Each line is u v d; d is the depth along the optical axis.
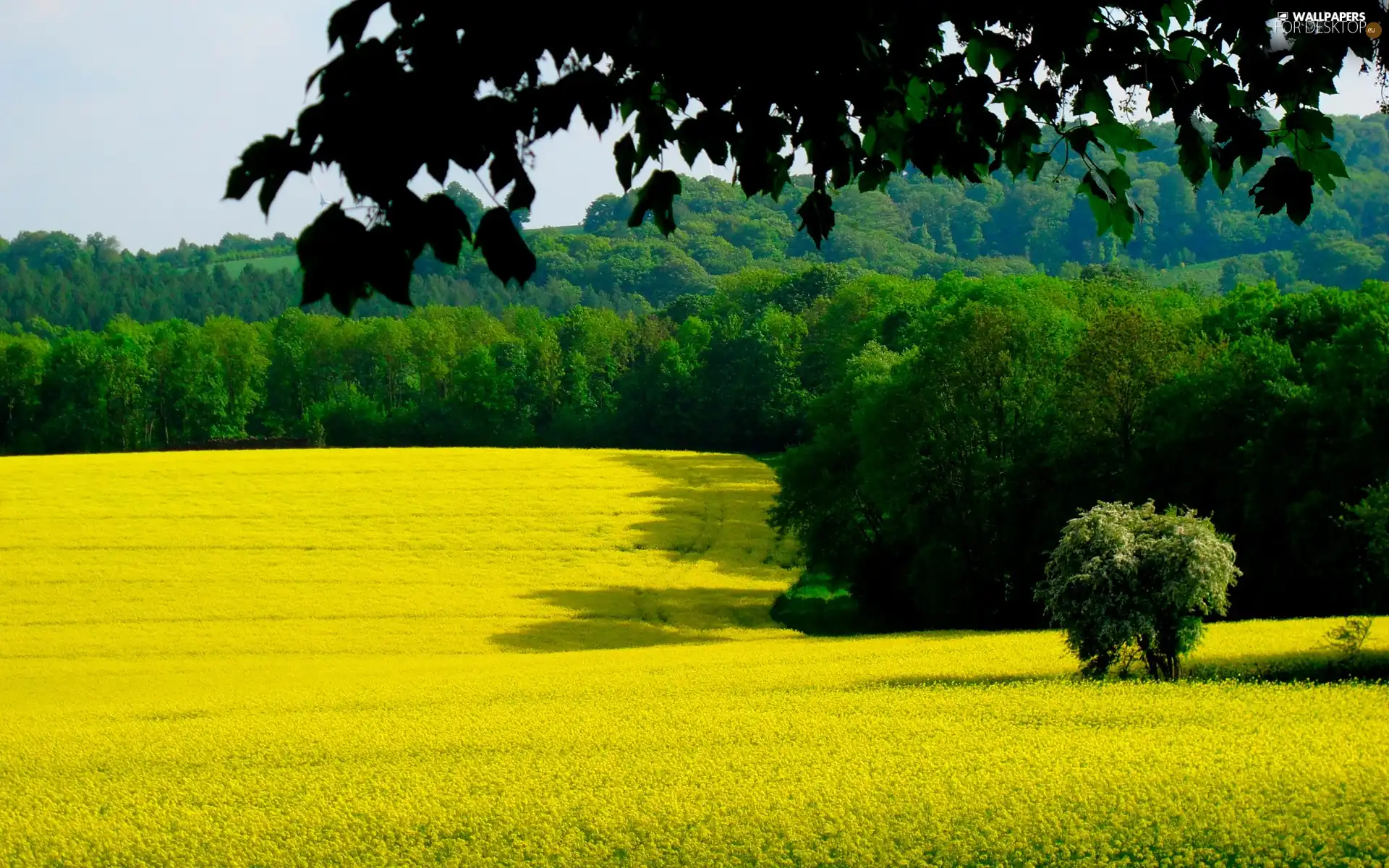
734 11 3.96
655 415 108.44
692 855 14.66
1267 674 25.83
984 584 49.41
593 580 53.19
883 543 53.53
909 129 5.55
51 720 29.92
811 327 117.56
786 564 58.84
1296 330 52.91
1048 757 17.34
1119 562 24.62
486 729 24.02
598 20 3.64
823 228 5.37
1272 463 41.44
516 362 114.19
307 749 23.22
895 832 14.53
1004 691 24.39
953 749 18.78
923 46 4.73
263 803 18.66
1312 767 15.38
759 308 130.38
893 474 50.53
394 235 3.34
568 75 3.74
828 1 4.09
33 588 49.56
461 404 111.38
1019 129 5.27
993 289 68.88
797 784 17.08
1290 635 30.12
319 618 46.22
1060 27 4.62
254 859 15.77
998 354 50.78
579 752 21.22
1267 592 41.62
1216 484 43.31
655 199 4.79
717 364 109.38
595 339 127.19
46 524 60.47
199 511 64.00
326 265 3.32
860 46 4.59
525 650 42.56
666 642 44.31
